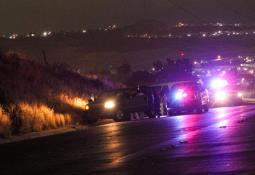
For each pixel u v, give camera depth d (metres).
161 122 71.81
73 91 106.12
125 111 85.31
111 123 80.94
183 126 61.84
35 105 82.56
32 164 40.34
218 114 78.44
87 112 85.38
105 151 44.09
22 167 39.28
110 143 50.03
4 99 80.69
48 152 47.16
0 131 68.19
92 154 42.88
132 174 31.55
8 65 98.62
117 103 84.88
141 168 33.50
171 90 89.56
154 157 37.88
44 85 98.50
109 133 61.06
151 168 33.16
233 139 44.34
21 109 77.31
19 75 95.81
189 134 51.78
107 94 86.81
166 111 89.75
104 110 84.50
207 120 68.00
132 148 44.50
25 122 73.62
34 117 76.44
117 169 33.94
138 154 40.25
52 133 70.62
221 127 56.16
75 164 38.09
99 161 38.41
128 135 56.59
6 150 52.38
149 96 87.75
